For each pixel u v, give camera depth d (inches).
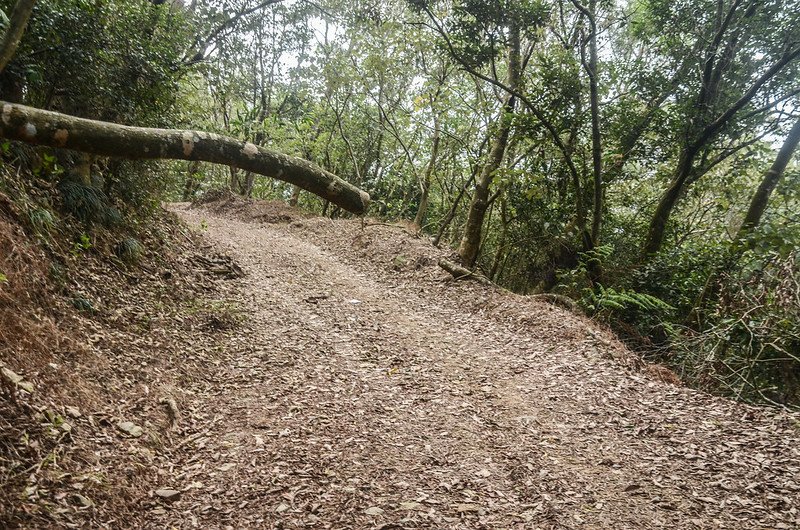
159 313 249.3
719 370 276.1
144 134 60.2
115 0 261.1
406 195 826.2
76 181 264.5
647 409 215.6
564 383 244.7
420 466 165.5
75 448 139.0
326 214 844.0
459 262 466.3
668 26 450.0
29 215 213.0
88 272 237.3
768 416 203.6
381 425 191.8
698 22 441.1
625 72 470.6
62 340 180.5
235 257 414.3
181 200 850.8
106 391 174.9
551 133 407.8
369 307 350.6
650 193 592.7
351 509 140.3
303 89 770.2
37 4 211.2
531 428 199.8
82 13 232.7
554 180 498.9
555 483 160.6
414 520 137.2
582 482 162.1
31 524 109.3
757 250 328.5
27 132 54.5
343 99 710.5
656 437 193.2
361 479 154.8
